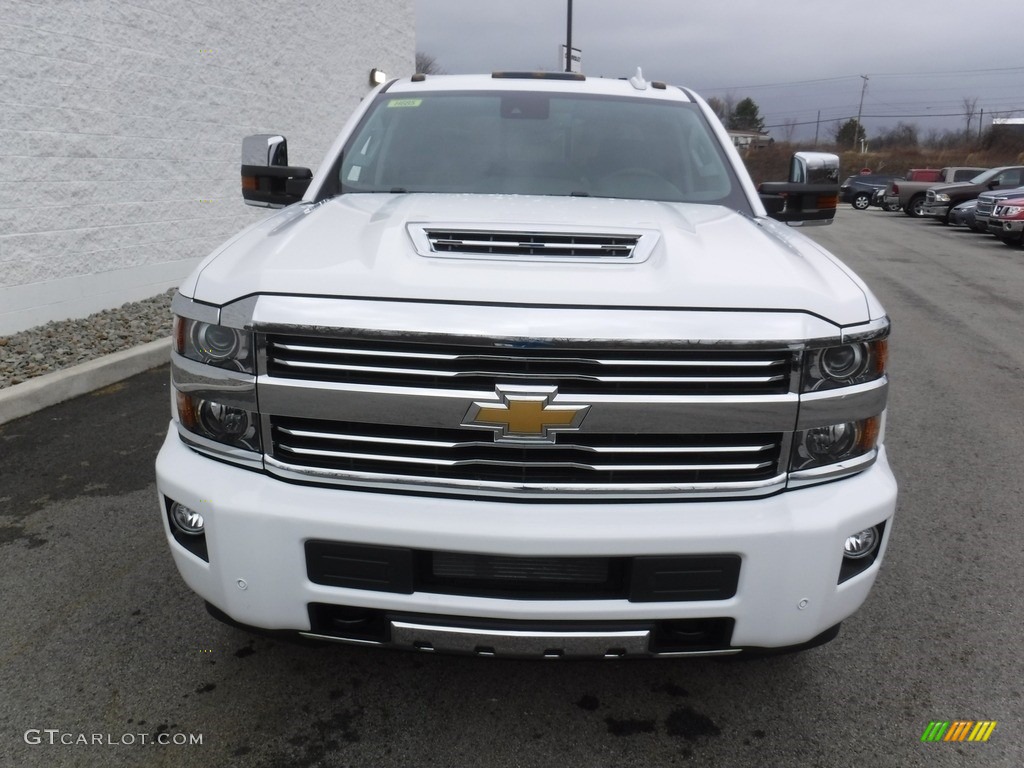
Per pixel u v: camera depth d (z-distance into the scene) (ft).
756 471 6.55
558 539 6.21
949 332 26.73
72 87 20.54
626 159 10.66
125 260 23.08
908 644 9.21
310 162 32.91
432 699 8.14
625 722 7.87
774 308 6.40
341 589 6.54
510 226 7.43
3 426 15.24
